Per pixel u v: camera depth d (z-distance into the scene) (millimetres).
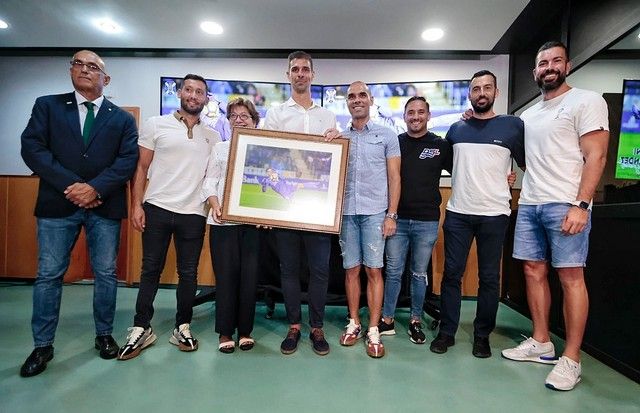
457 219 2039
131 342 1860
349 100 2043
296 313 2010
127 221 3674
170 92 4027
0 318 2473
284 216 1950
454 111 3846
